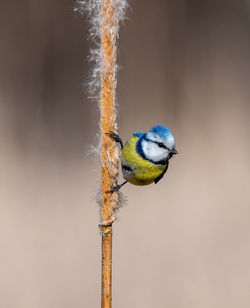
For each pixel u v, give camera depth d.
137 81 5.30
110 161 4.66
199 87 5.43
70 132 5.07
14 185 4.98
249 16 5.85
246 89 5.56
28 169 5.00
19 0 5.11
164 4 5.45
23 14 5.11
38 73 5.11
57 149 5.05
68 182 5.00
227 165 5.05
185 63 5.46
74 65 5.16
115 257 4.90
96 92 4.66
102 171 4.66
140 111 5.24
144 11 5.37
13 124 5.05
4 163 5.00
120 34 5.29
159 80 5.36
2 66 5.08
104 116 4.66
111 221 4.65
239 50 5.71
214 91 5.44
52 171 5.01
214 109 5.36
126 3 4.64
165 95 5.34
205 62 5.54
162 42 5.42
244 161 5.06
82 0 4.64
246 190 5.00
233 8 5.77
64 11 5.17
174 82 5.38
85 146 5.05
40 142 5.05
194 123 5.26
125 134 5.15
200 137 5.14
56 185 4.99
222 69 5.59
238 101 5.46
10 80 5.08
